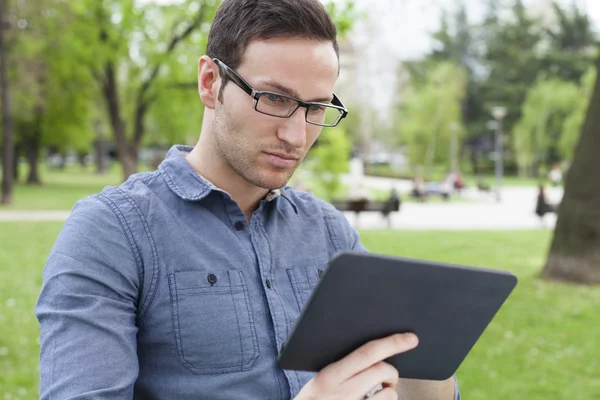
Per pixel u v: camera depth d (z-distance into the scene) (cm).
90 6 1692
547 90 5288
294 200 169
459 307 117
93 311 130
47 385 125
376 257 105
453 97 5028
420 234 1534
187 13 1616
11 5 2120
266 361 143
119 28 1761
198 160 154
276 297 149
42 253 1148
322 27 137
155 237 143
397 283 109
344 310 109
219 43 140
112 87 1955
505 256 1179
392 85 5309
